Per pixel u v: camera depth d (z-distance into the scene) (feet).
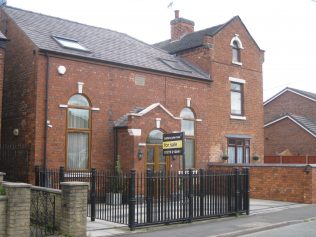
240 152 78.13
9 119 58.23
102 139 59.16
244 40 80.48
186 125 69.72
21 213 31.22
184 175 42.75
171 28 89.04
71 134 56.65
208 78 72.90
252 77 81.20
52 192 36.45
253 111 80.74
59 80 55.52
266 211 50.83
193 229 38.93
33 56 54.75
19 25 58.23
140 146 57.82
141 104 63.82
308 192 58.18
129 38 75.82
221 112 74.90
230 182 46.68
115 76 61.21
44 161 53.47
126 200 41.29
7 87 59.11
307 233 37.60
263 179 63.36
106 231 37.45
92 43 64.08
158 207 40.63
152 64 66.85
